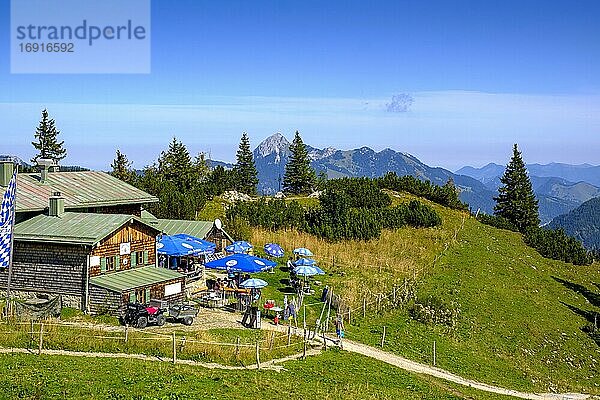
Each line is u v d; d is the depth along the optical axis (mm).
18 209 39875
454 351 39406
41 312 34781
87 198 46000
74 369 25875
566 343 46531
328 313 40719
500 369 38188
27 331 31125
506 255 70438
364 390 28062
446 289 52688
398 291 49000
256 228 66812
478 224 84562
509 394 33406
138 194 50906
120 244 40188
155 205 70438
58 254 38094
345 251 60844
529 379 37469
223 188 95438
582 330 50438
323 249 60719
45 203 42250
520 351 42938
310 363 31656
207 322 37406
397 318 43969
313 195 96062
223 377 27062
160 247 45875
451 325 44312
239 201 75812
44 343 29875
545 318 51094
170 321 36906
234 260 43344
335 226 66062
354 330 39844
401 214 73188
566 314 53812
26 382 23562
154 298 39594
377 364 33438
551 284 63312
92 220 40188
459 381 33969
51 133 118188
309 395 26188
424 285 52969
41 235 37969
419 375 33062
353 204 80062
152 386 24438
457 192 98750
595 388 38781
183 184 90688
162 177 107188
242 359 30703
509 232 86562
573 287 64500
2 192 41750
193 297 43844
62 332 31641
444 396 29938
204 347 30906
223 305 42281
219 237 58281
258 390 25812
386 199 83250
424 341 40062
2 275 39188
